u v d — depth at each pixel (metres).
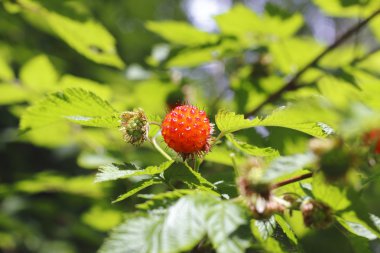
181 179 0.24
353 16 0.39
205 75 0.55
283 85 0.37
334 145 0.20
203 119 0.24
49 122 0.27
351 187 0.21
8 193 0.43
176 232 0.20
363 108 0.18
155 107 0.41
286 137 0.34
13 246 0.58
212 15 0.40
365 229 0.22
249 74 0.40
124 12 0.78
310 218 0.21
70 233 0.57
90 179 0.41
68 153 0.60
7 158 0.60
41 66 0.39
